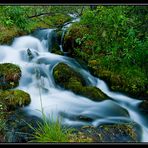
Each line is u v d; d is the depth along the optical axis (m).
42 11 9.86
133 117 5.77
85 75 6.82
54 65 7.07
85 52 7.51
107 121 5.39
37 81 6.53
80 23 8.12
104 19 7.32
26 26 8.59
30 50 7.73
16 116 5.23
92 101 5.98
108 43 7.36
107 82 6.75
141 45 6.77
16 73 6.30
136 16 7.29
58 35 8.42
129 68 6.95
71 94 6.20
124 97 6.41
